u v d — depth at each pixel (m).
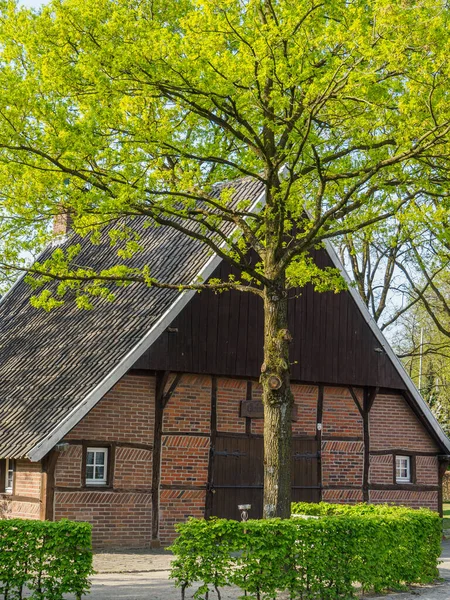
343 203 14.42
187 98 13.63
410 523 15.50
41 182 13.52
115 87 13.48
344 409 24.62
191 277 21.88
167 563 18.00
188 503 21.34
